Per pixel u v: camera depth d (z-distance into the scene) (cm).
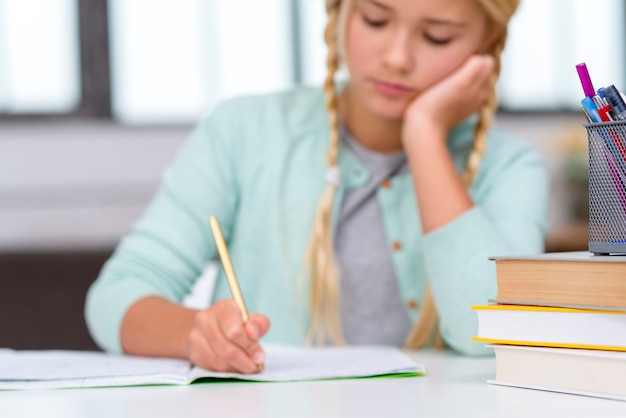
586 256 87
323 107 174
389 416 77
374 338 164
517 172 164
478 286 130
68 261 219
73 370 106
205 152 168
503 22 146
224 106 175
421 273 163
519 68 658
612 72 664
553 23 659
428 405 82
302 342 163
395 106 146
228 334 103
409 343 160
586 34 662
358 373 101
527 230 153
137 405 86
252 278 168
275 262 164
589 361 86
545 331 89
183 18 627
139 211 614
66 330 216
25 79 614
